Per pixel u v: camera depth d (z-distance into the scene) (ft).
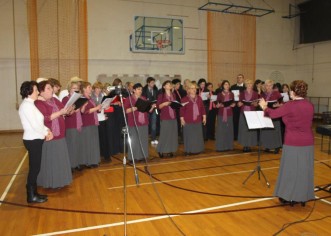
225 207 11.18
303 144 10.37
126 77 33.91
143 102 15.83
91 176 15.26
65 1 31.55
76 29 32.12
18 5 30.40
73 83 14.96
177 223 9.89
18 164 18.25
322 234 9.02
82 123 15.93
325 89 38.58
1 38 30.19
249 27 39.01
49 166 12.60
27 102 10.99
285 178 10.74
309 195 10.69
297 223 9.78
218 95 20.80
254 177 14.84
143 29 33.86
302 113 10.21
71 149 15.44
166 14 34.88
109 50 33.19
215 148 21.16
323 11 37.68
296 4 41.29
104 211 10.93
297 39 42.06
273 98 18.76
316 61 39.50
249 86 20.06
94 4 32.50
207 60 36.91
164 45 34.55
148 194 12.62
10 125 31.30
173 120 18.78
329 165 16.89
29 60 31.09
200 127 19.60
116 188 13.42
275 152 19.86
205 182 14.15
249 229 9.42
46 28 31.22
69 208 11.23
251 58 39.47
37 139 11.17
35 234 9.20
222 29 37.47
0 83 30.63
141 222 9.98
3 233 9.29
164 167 16.84
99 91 17.22
